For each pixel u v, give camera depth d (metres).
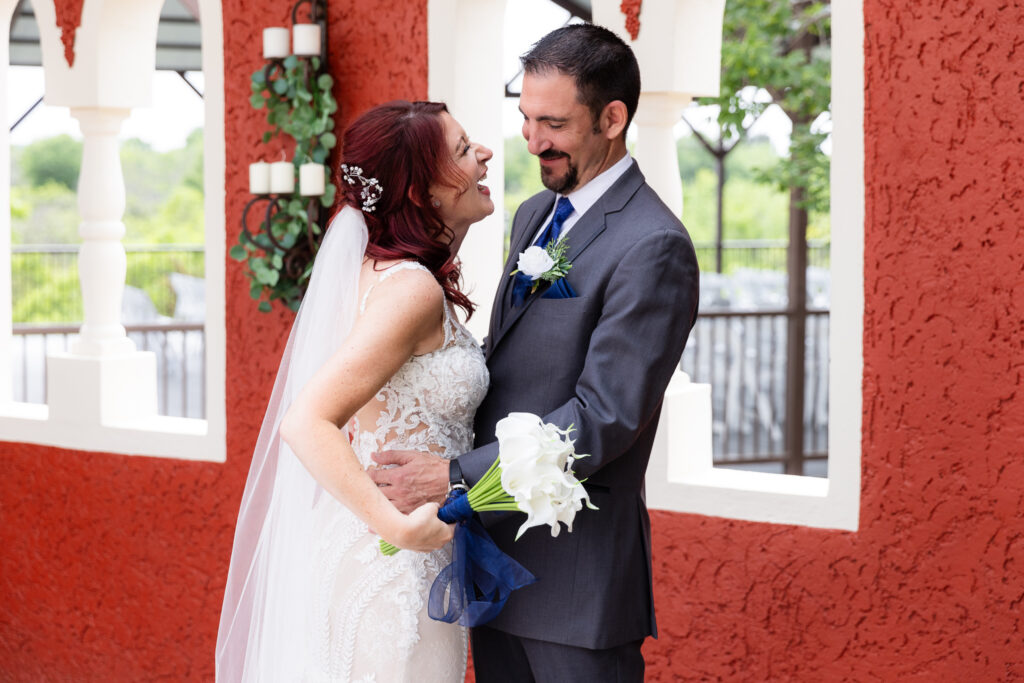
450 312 2.40
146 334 8.45
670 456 3.26
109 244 4.15
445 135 2.36
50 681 4.27
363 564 2.37
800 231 8.35
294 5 3.64
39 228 20.73
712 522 3.22
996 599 2.90
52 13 3.98
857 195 2.98
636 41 3.22
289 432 2.14
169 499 3.98
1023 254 2.82
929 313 2.93
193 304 13.23
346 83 3.64
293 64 3.55
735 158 19.00
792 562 3.12
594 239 2.35
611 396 2.20
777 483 3.22
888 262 2.96
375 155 2.34
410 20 3.52
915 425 2.96
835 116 2.99
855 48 2.95
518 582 2.26
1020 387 2.84
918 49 2.89
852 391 3.02
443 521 2.20
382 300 2.24
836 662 3.09
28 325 8.20
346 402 2.16
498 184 3.62
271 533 2.49
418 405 2.35
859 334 3.00
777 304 11.24
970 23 2.83
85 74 3.95
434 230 2.41
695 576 3.25
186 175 21.50
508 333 2.41
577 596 2.35
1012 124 2.81
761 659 3.19
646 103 3.28
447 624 2.42
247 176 3.78
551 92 2.32
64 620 4.22
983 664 2.93
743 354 8.30
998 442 2.87
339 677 2.37
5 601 4.34
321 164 3.58
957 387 2.91
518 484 2.07
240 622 2.70
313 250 3.63
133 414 4.19
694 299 2.32
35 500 4.24
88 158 4.08
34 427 4.22
